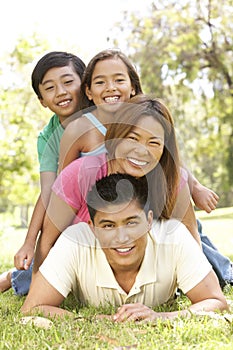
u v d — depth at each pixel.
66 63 3.45
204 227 10.09
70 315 2.68
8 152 10.83
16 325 2.55
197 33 14.62
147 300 2.85
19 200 14.11
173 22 14.60
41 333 2.42
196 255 2.79
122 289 2.80
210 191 3.41
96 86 3.25
